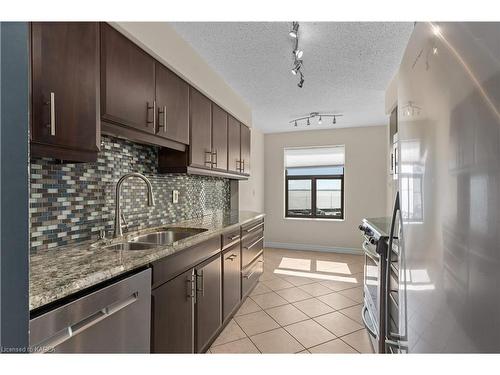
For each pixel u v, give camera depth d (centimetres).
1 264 48
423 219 75
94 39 129
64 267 109
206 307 192
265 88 301
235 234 254
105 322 104
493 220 45
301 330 229
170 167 226
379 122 452
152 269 133
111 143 182
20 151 51
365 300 221
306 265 416
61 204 146
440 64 64
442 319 63
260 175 529
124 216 193
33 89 102
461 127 54
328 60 233
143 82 165
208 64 242
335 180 514
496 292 44
